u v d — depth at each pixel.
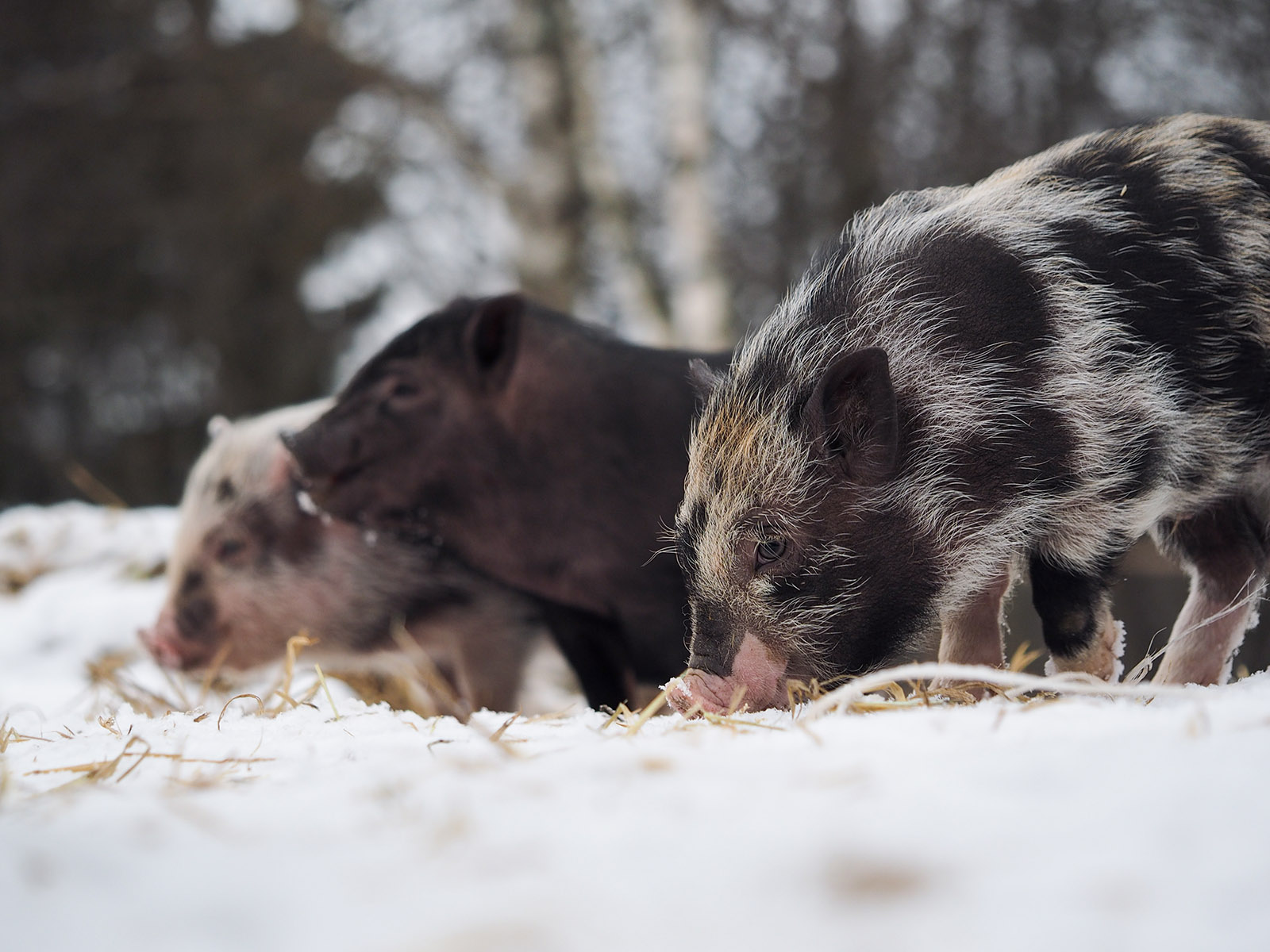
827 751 1.99
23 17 17.66
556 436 5.04
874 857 1.29
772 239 14.04
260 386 18.70
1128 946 1.03
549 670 6.45
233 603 6.05
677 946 1.07
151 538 8.26
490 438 5.07
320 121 16.09
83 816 1.77
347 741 2.67
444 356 5.14
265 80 16.66
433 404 5.09
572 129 13.16
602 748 2.23
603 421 5.03
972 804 1.52
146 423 18.58
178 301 18.45
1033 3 12.23
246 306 18.59
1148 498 3.44
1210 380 3.49
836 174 13.39
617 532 5.00
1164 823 1.37
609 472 5.01
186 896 1.29
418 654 6.16
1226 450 3.55
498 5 14.43
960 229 3.58
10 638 7.11
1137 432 3.39
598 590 5.06
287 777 2.17
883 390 3.24
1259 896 1.13
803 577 3.31
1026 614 6.74
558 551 5.08
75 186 18.14
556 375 5.08
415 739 2.64
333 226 18.20
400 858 1.42
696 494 3.42
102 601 7.41
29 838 1.58
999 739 2.03
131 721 3.33
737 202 14.10
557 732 2.74
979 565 3.42
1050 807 1.48
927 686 4.09
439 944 1.08
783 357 3.51
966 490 3.39
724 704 3.22
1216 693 2.73
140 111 17.50
